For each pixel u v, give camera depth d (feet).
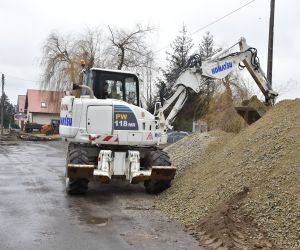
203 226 24.39
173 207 30.12
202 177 33.40
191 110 102.89
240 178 28.04
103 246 21.38
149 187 35.76
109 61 121.19
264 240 21.01
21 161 64.23
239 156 31.81
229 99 89.35
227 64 41.42
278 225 21.70
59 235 23.22
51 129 165.68
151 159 35.27
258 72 42.60
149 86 120.67
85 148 36.45
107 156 34.17
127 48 121.49
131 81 40.37
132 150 36.29
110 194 35.94
